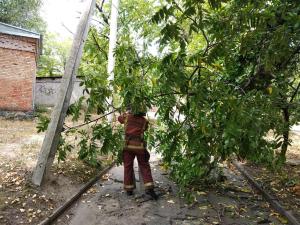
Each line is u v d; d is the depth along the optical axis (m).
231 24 4.14
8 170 6.88
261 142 4.45
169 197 6.53
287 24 4.45
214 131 4.34
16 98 16.06
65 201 5.83
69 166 7.60
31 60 16.28
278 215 5.74
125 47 6.32
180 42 3.94
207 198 6.53
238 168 8.90
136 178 7.86
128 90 5.39
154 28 8.26
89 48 11.55
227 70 6.07
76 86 21.88
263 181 7.46
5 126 13.12
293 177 7.74
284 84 5.80
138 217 5.53
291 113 5.61
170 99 5.38
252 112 3.95
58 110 6.46
